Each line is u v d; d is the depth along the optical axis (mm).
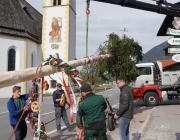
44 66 5555
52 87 32094
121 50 12008
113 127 6098
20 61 28531
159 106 16156
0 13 28406
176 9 4430
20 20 31219
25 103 5871
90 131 4582
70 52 34125
